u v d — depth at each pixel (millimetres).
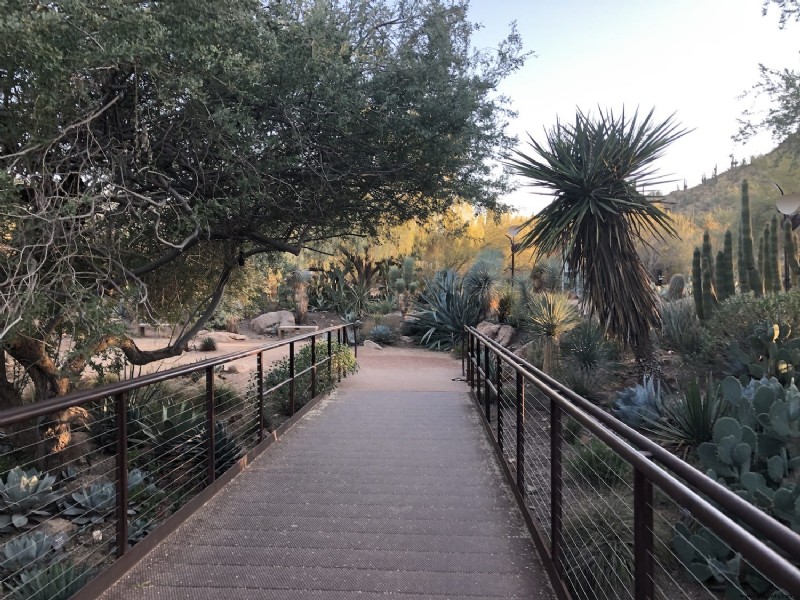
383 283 25422
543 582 3143
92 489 5078
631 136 8602
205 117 4797
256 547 3555
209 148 5434
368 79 6031
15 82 3621
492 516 4109
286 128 5867
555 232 8430
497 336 14469
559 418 3256
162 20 4262
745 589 3537
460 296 17297
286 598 2938
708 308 10102
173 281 8055
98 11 3748
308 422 7305
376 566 3307
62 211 3930
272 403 8609
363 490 4668
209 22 4238
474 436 6559
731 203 37906
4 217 3574
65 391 5816
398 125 6070
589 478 5078
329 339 9711
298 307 21734
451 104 6137
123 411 3299
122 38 3797
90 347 4395
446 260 24094
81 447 6406
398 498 4477
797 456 4477
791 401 4570
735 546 1373
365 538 3705
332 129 6055
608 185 8469
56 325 5117
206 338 16469
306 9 5672
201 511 4168
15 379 6383
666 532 4086
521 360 4574
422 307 18734
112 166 4535
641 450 2141
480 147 7090
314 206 6957
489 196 7621
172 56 4312
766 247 11703
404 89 6039
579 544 3787
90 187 4312
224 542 3625
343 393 9594
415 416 7676
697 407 5785
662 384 8328
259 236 7109
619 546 3631
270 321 21609
